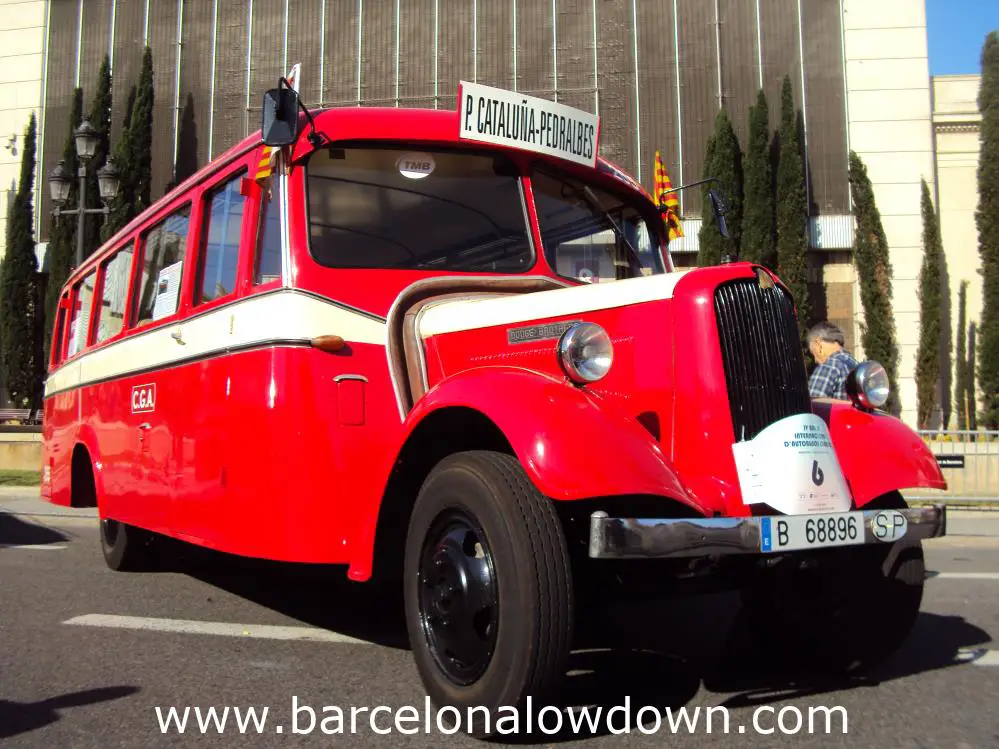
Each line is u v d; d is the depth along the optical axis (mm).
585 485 2889
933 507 3609
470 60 24812
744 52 23531
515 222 4699
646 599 3621
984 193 20984
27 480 14969
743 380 3416
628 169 23719
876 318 21625
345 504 3967
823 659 4105
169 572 6996
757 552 3100
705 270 3566
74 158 25812
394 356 4137
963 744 3135
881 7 23094
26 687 3814
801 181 21688
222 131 26391
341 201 4332
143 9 27359
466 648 3170
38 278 27453
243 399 4359
